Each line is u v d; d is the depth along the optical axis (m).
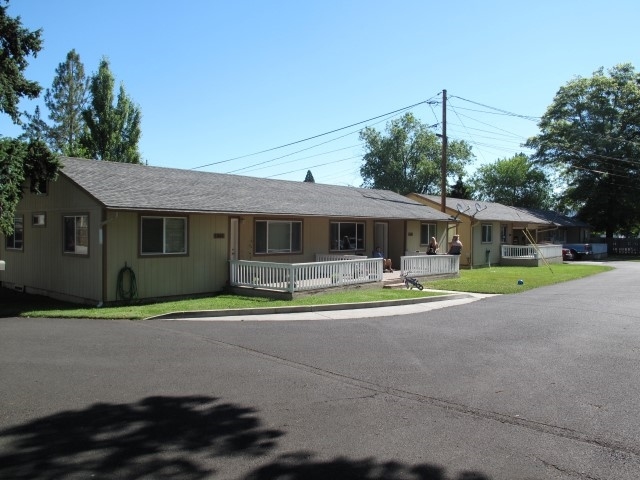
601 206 50.56
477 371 7.25
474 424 5.22
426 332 10.20
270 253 19.02
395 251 25.12
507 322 11.41
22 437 4.80
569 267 31.61
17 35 15.23
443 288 18.56
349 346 8.88
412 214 24.50
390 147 63.62
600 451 4.57
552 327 10.75
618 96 49.56
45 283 16.77
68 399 5.92
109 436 4.84
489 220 32.25
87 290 14.71
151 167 18.86
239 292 16.27
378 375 7.04
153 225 15.11
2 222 13.47
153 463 4.27
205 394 6.14
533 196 64.62
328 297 15.04
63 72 50.53
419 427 5.13
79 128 50.28
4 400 5.87
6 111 14.88
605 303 14.71
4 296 16.83
